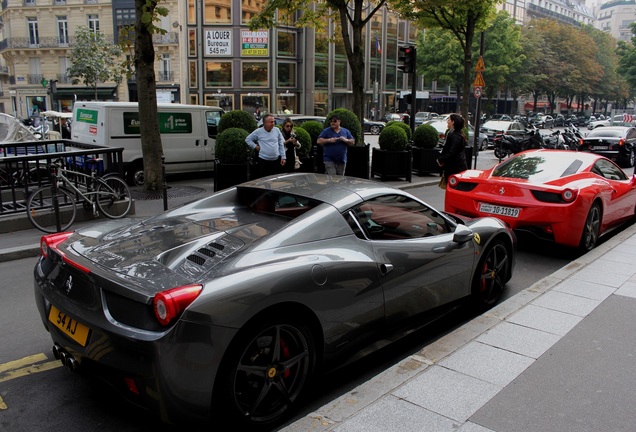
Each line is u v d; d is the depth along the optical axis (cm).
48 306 346
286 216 392
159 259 321
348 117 1366
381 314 379
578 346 407
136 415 332
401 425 296
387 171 1407
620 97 8438
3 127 1301
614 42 8606
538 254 747
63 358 323
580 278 583
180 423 283
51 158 823
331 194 395
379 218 403
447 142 949
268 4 1581
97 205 881
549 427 298
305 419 302
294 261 324
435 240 434
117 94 4647
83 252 341
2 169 798
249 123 1275
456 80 4822
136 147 1234
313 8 3812
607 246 738
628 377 359
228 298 284
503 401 324
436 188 1371
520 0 8750
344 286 344
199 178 1407
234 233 358
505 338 421
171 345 269
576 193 682
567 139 2497
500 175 768
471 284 482
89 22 4638
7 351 422
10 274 632
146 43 1084
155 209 992
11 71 4903
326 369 353
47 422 323
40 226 803
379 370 400
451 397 328
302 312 323
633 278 583
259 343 303
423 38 4869
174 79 4431
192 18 4219
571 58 6106
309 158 1234
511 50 4647
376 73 5041
